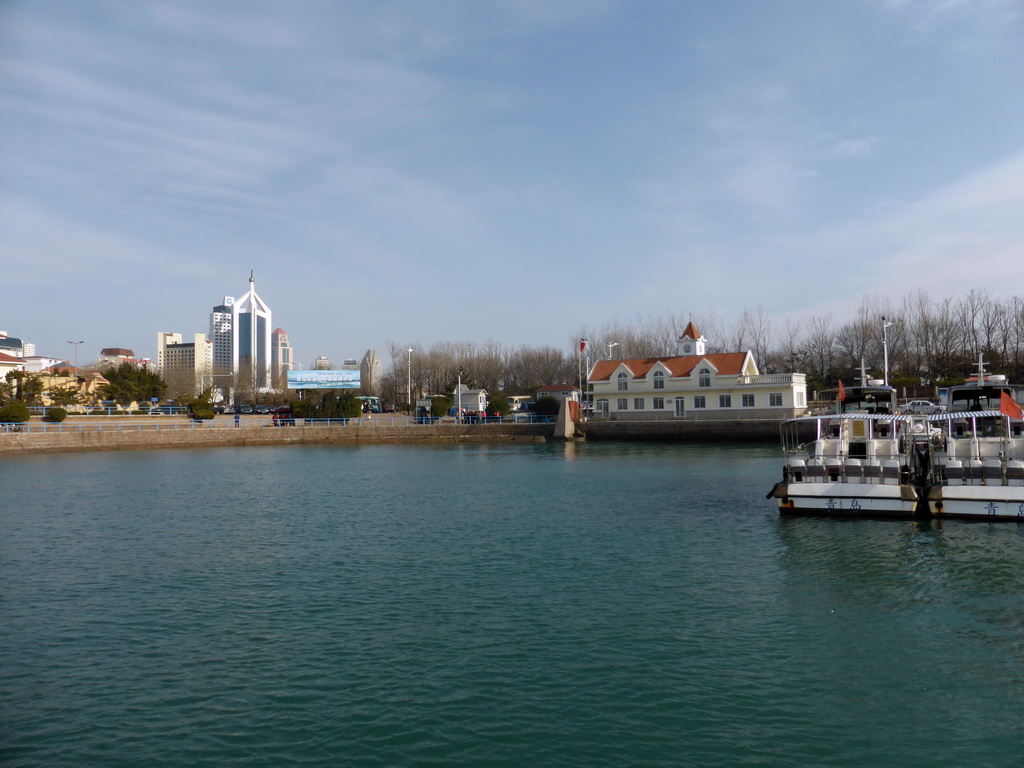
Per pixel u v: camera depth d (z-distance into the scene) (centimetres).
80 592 2408
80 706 1588
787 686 1669
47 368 18425
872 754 1392
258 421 11350
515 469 6275
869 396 4197
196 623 2100
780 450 7644
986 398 4150
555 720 1518
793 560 2778
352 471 6269
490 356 18050
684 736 1455
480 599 2303
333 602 2286
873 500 3497
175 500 4478
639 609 2194
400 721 1515
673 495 4459
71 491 4928
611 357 15262
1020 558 2767
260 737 1456
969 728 1485
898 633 1992
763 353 14212
